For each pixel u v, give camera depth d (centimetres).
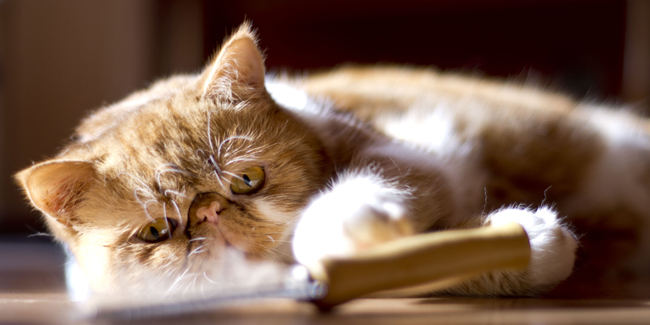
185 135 54
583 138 68
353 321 42
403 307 46
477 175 64
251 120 55
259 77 57
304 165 55
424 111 67
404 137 64
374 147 58
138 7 142
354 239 44
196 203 53
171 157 53
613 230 66
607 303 48
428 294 51
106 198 54
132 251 53
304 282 41
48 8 139
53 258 80
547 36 135
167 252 53
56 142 139
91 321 41
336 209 46
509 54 138
